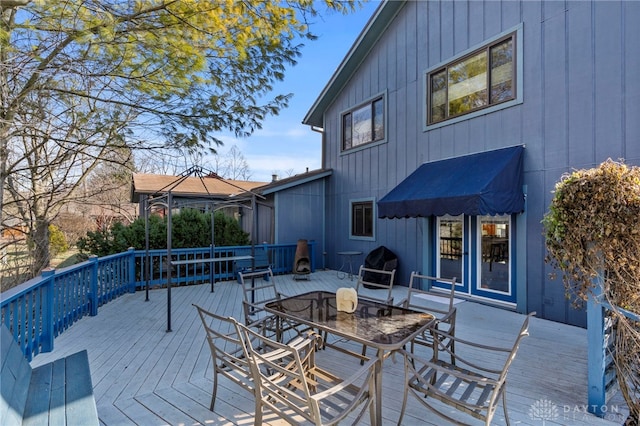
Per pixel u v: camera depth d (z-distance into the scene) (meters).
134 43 4.80
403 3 9.55
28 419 2.32
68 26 4.23
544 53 6.41
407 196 7.50
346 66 11.23
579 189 3.15
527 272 6.56
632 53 5.33
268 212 12.95
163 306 7.12
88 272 6.41
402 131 9.59
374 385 2.82
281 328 4.43
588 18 5.83
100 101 5.58
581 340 5.12
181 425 3.02
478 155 7.49
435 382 3.32
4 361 2.56
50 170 7.64
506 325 5.91
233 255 10.41
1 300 3.62
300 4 5.56
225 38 5.53
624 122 5.39
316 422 2.26
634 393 3.10
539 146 6.45
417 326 3.38
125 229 9.65
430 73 8.75
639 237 2.88
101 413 3.19
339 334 3.15
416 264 9.02
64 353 4.62
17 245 8.10
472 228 7.71
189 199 15.21
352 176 11.51
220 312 6.73
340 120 12.09
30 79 5.06
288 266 11.48
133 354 4.59
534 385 3.72
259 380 2.72
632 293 2.96
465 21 7.88
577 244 3.19
